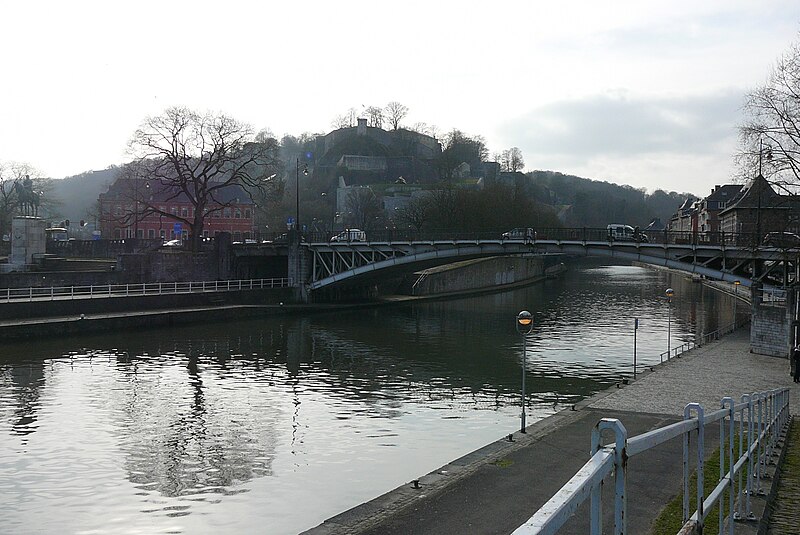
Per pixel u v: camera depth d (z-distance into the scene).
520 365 49.59
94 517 22.59
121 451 29.38
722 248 54.44
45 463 27.72
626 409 30.56
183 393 40.03
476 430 33.00
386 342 59.81
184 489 25.09
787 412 20.80
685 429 6.43
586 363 50.31
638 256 59.25
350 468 27.38
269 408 37.03
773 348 47.78
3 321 52.84
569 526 15.04
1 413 34.91
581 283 135.88
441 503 18.09
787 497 12.55
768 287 60.12
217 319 68.69
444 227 118.56
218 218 152.50
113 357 49.62
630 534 14.16
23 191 107.62
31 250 78.12
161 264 77.31
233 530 21.58
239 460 28.41
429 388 42.38
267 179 98.06
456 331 66.62
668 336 57.62
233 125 87.00
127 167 96.31
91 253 92.81
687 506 6.81
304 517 22.61
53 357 48.59
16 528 21.69
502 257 125.25
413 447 30.22
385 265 76.38
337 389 41.84
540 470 21.08
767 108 46.56
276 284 88.50
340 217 163.88
